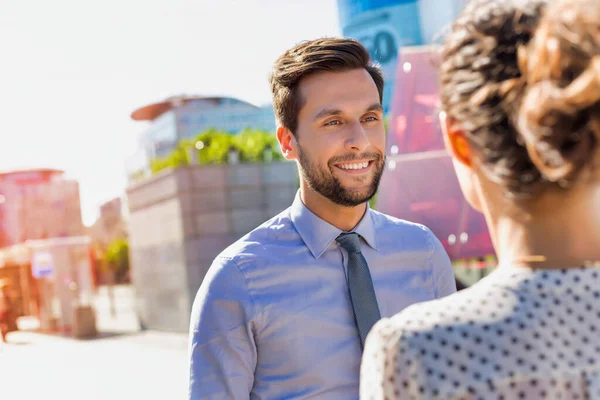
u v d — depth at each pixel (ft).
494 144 2.64
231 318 5.95
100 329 48.19
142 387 24.90
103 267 59.67
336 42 6.02
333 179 5.94
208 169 36.68
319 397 5.88
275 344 5.98
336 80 5.93
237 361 5.92
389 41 16.55
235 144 39.68
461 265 14.60
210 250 36.65
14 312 47.24
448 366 2.58
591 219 2.70
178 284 37.76
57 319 50.78
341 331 6.02
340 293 6.12
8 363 34.42
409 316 2.79
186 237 36.63
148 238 41.14
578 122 2.49
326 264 6.16
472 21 2.79
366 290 6.07
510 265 2.78
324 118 5.91
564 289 2.64
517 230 2.76
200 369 5.90
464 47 2.79
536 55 2.51
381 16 16.43
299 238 6.27
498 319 2.63
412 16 15.76
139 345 36.24
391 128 14.67
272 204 37.27
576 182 2.56
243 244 6.24
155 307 41.34
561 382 2.52
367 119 6.01
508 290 2.69
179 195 36.60
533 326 2.59
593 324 2.59
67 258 50.37
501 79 2.65
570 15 2.51
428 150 14.24
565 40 2.48
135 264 43.42
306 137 6.04
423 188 14.23
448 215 14.06
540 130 2.48
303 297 6.03
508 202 2.76
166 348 33.96
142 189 41.06
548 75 2.49
